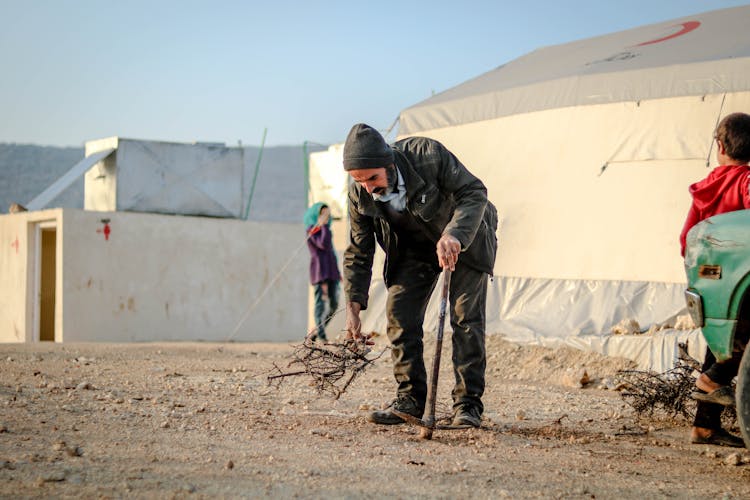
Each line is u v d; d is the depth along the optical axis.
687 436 5.33
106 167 18.75
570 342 9.02
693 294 4.42
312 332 5.69
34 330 18.02
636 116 9.77
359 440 4.63
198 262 18.53
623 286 9.42
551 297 9.87
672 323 8.83
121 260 17.58
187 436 4.59
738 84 9.21
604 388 7.96
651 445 4.96
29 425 4.74
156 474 3.66
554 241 10.08
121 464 3.83
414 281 5.09
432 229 4.80
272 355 10.76
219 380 7.49
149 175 18.58
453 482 3.72
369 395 6.70
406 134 12.09
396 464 4.03
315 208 12.96
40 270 18.19
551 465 4.20
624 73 10.09
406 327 5.10
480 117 11.27
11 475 3.58
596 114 10.09
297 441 4.55
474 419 4.99
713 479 4.07
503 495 3.53
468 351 5.04
